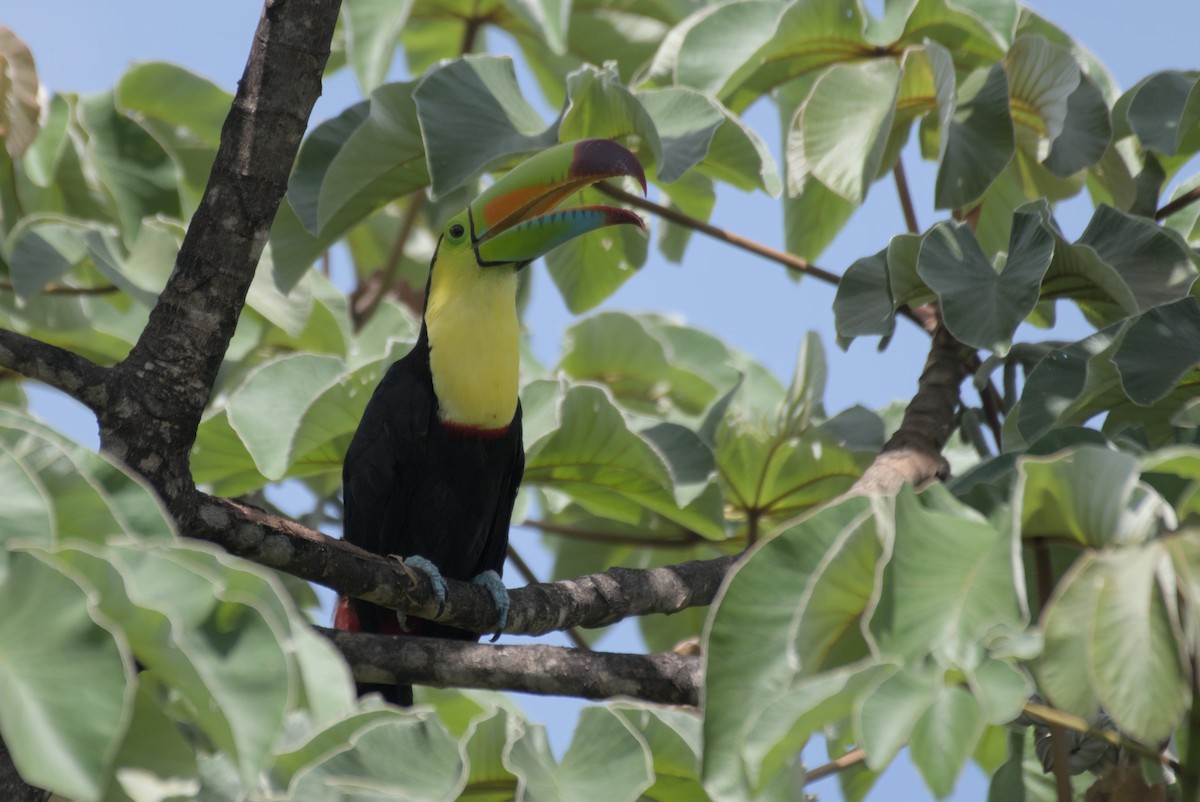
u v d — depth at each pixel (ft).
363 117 34.19
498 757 22.18
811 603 19.79
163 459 24.07
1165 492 20.90
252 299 37.70
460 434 35.24
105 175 38.86
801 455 37.06
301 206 33.47
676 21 45.24
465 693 32.40
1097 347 26.48
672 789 24.07
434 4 44.42
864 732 17.65
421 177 34.88
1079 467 19.35
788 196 42.42
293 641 17.88
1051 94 33.81
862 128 35.06
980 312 27.86
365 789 20.38
